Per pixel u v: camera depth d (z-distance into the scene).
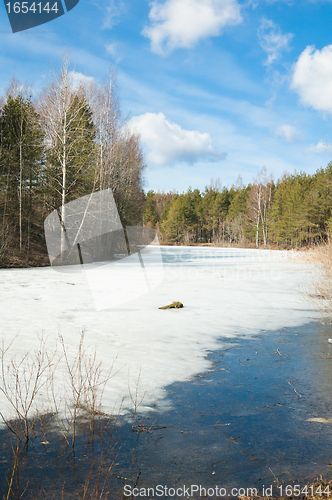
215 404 3.44
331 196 47.25
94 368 4.32
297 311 8.19
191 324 6.85
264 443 2.75
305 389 3.84
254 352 5.17
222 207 77.19
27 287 11.48
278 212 57.41
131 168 28.81
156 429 2.94
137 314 7.68
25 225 23.47
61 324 6.61
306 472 2.38
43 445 2.65
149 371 4.31
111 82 25.50
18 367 4.22
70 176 22.44
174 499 2.09
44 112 25.08
